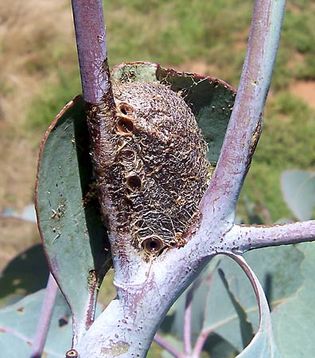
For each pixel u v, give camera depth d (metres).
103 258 0.13
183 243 0.12
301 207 0.26
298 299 0.18
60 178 0.12
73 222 0.13
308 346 0.17
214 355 0.24
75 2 0.11
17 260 0.24
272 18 0.12
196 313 0.24
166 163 0.13
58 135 0.12
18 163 0.71
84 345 0.12
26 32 0.89
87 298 0.13
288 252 0.18
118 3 0.95
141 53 0.89
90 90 0.12
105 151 0.12
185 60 0.88
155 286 0.12
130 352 0.12
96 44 0.11
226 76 0.86
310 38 0.87
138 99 0.13
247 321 0.20
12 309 0.20
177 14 0.94
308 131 0.75
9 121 0.77
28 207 0.27
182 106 0.13
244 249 0.12
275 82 0.82
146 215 0.12
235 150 0.12
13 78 0.83
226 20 0.92
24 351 0.20
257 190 0.68
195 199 0.13
